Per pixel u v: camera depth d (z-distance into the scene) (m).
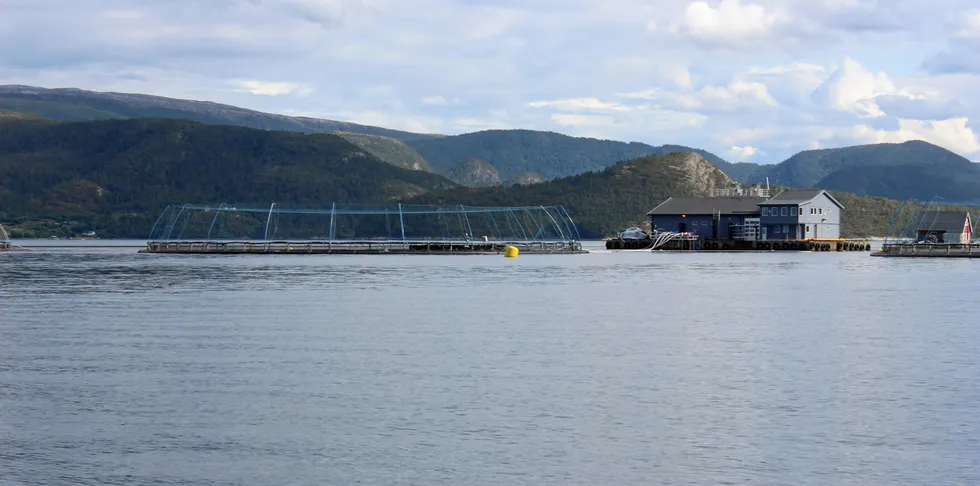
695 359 43.22
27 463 26.98
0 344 48.12
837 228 189.38
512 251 165.50
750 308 66.56
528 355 44.34
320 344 47.97
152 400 34.47
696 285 89.88
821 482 25.27
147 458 27.42
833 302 71.19
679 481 25.36
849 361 42.66
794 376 38.97
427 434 29.73
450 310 65.06
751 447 28.34
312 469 26.39
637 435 29.61
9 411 32.84
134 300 72.88
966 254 153.12
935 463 26.78
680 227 189.00
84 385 37.19
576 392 35.72
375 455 27.59
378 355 44.34
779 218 180.75
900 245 158.25
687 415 32.12
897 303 70.25
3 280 97.12
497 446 28.45
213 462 27.03
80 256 166.25
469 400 34.34
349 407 33.28
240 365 41.59
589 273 110.94
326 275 106.75
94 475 26.00
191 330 53.66
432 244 184.12
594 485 25.06
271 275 106.56
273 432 30.03
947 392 35.72
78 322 57.75
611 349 46.25
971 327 55.00
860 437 29.39
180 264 134.50
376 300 72.88
